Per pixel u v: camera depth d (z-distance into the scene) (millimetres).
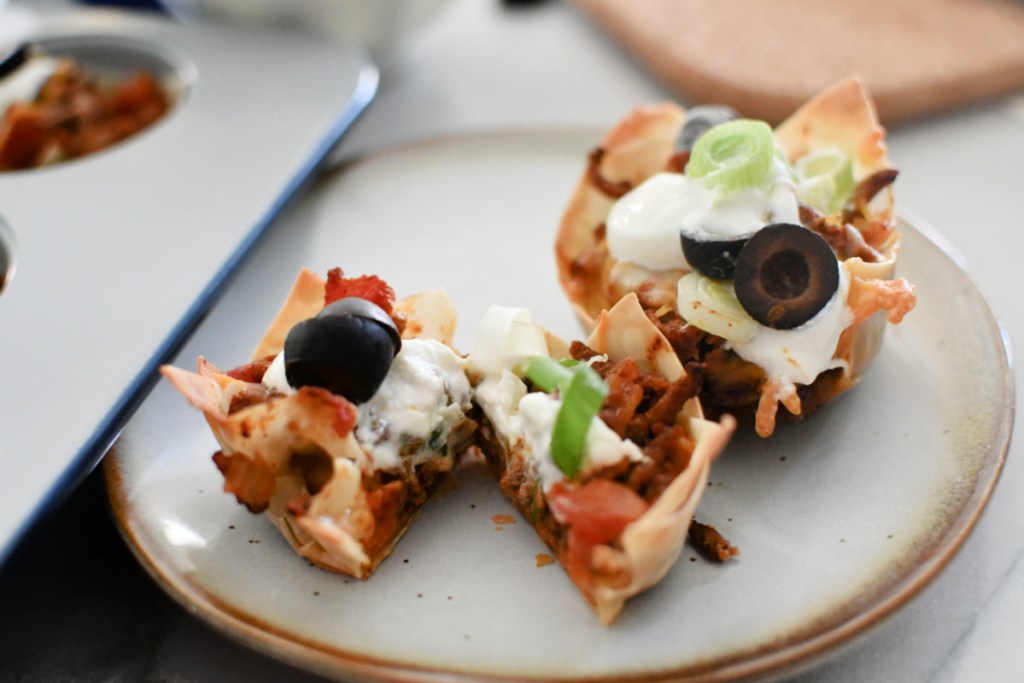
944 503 277
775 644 253
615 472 265
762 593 264
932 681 261
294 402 266
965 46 437
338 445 269
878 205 320
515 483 279
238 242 331
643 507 261
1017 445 303
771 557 271
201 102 386
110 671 268
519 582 269
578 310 321
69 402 286
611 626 259
